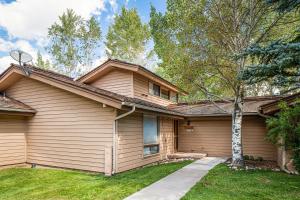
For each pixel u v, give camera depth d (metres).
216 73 10.51
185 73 10.41
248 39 9.62
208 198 5.46
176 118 13.63
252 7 9.56
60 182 7.26
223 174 8.12
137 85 11.95
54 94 9.93
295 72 6.05
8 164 9.74
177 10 10.54
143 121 10.66
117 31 25.97
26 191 6.35
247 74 6.37
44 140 10.06
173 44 10.86
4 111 9.29
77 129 9.27
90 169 8.80
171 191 6.12
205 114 13.08
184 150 14.45
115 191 6.17
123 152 8.93
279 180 7.24
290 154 8.09
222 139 13.61
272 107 9.16
